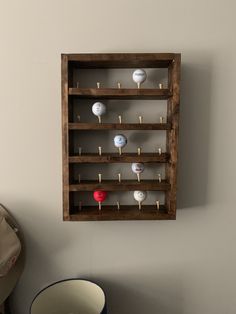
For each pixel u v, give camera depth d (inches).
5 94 38.7
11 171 40.1
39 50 38.2
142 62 35.9
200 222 41.5
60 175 40.3
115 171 40.5
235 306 42.8
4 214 39.8
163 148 40.3
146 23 38.2
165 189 36.4
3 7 37.5
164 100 39.6
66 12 37.8
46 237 41.3
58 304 40.3
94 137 40.0
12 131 39.4
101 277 42.2
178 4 38.0
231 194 41.0
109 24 38.1
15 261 37.8
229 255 42.0
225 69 39.0
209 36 38.5
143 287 42.5
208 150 40.3
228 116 39.8
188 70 39.0
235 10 38.2
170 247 41.9
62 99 34.7
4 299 38.5
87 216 36.6
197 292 42.7
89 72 39.0
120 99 39.4
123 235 41.5
